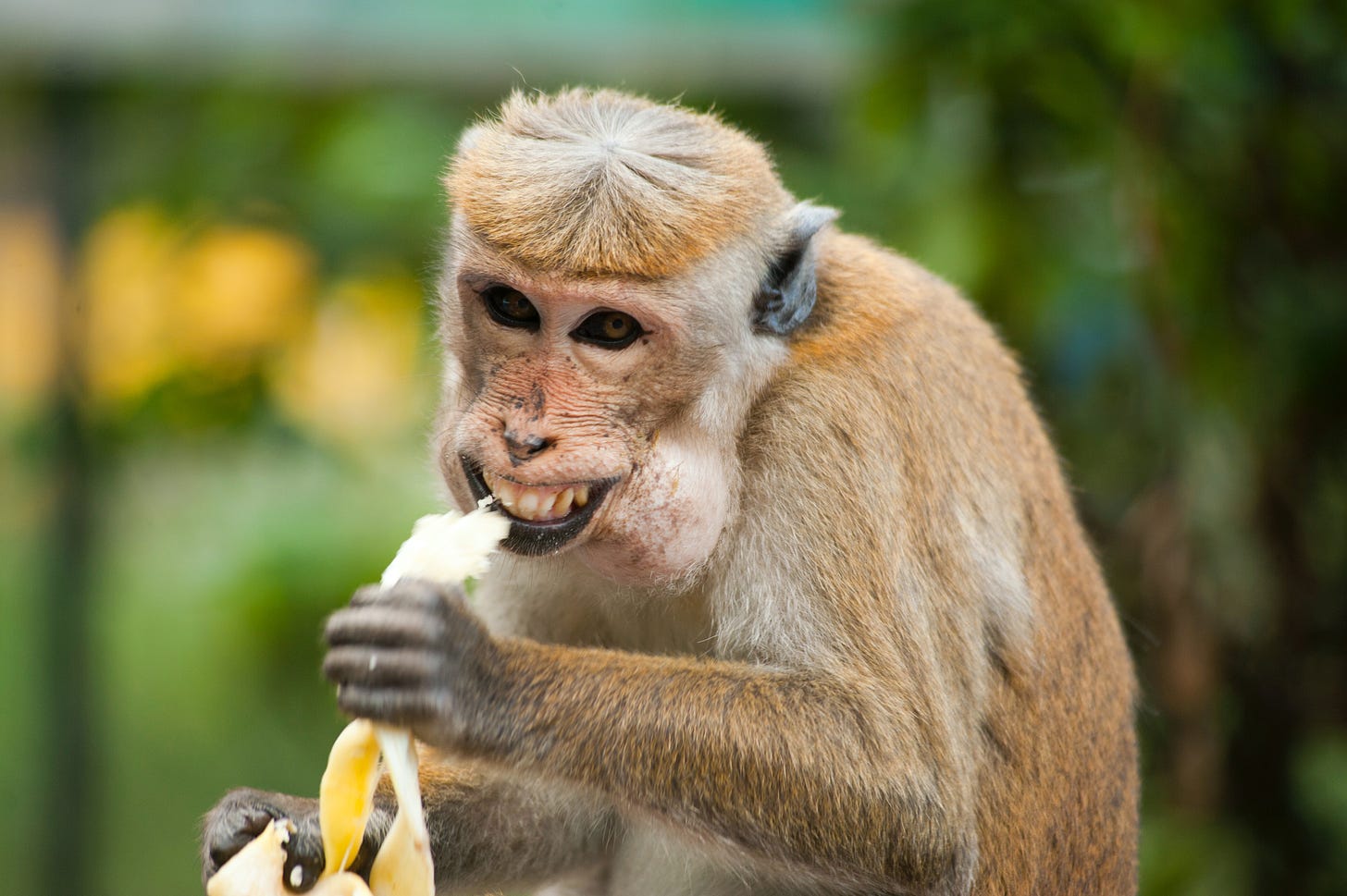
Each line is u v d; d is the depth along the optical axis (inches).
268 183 697.0
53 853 711.1
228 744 783.1
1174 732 534.9
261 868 292.0
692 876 366.6
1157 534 537.0
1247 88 540.4
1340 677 555.2
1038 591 356.5
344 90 676.1
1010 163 538.6
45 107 700.0
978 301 532.7
